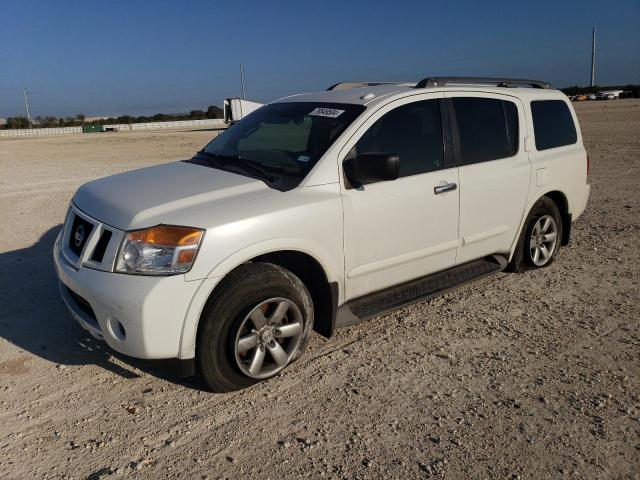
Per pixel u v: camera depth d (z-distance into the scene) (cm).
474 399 350
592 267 601
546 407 341
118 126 8075
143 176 425
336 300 400
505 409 339
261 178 391
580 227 771
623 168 1284
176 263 328
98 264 344
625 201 930
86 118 11769
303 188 379
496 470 286
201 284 331
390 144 427
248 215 348
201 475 284
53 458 298
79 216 386
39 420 333
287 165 405
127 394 360
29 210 960
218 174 406
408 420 329
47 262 635
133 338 327
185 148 2694
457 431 318
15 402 351
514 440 310
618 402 345
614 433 315
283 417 333
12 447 308
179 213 341
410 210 430
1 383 374
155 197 363
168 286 324
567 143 596
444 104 469
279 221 357
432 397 353
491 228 505
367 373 383
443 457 296
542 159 551
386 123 428
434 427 322
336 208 385
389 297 441
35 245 715
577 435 313
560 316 475
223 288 341
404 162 435
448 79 486
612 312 482
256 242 347
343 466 290
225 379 352
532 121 548
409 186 429
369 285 423
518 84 572
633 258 629
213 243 334
